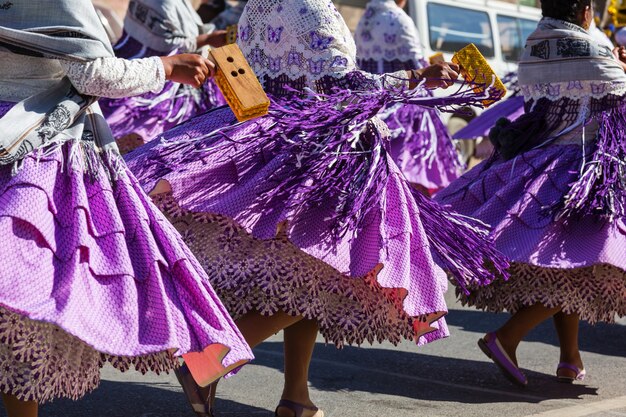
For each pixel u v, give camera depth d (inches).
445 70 134.4
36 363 100.0
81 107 106.8
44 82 106.4
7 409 105.8
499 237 155.2
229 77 116.3
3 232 97.7
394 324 130.1
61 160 104.3
